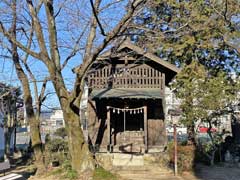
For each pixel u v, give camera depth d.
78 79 13.25
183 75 21.08
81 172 13.75
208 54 22.42
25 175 16.61
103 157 18.50
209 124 22.81
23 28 15.77
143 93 20.00
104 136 20.77
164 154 18.41
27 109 16.17
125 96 19.48
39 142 15.93
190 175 16.16
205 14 17.94
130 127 21.45
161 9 19.12
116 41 15.93
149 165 17.92
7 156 23.30
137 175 15.83
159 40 16.48
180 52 21.34
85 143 14.13
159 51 21.80
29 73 16.27
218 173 16.91
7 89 19.22
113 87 20.77
